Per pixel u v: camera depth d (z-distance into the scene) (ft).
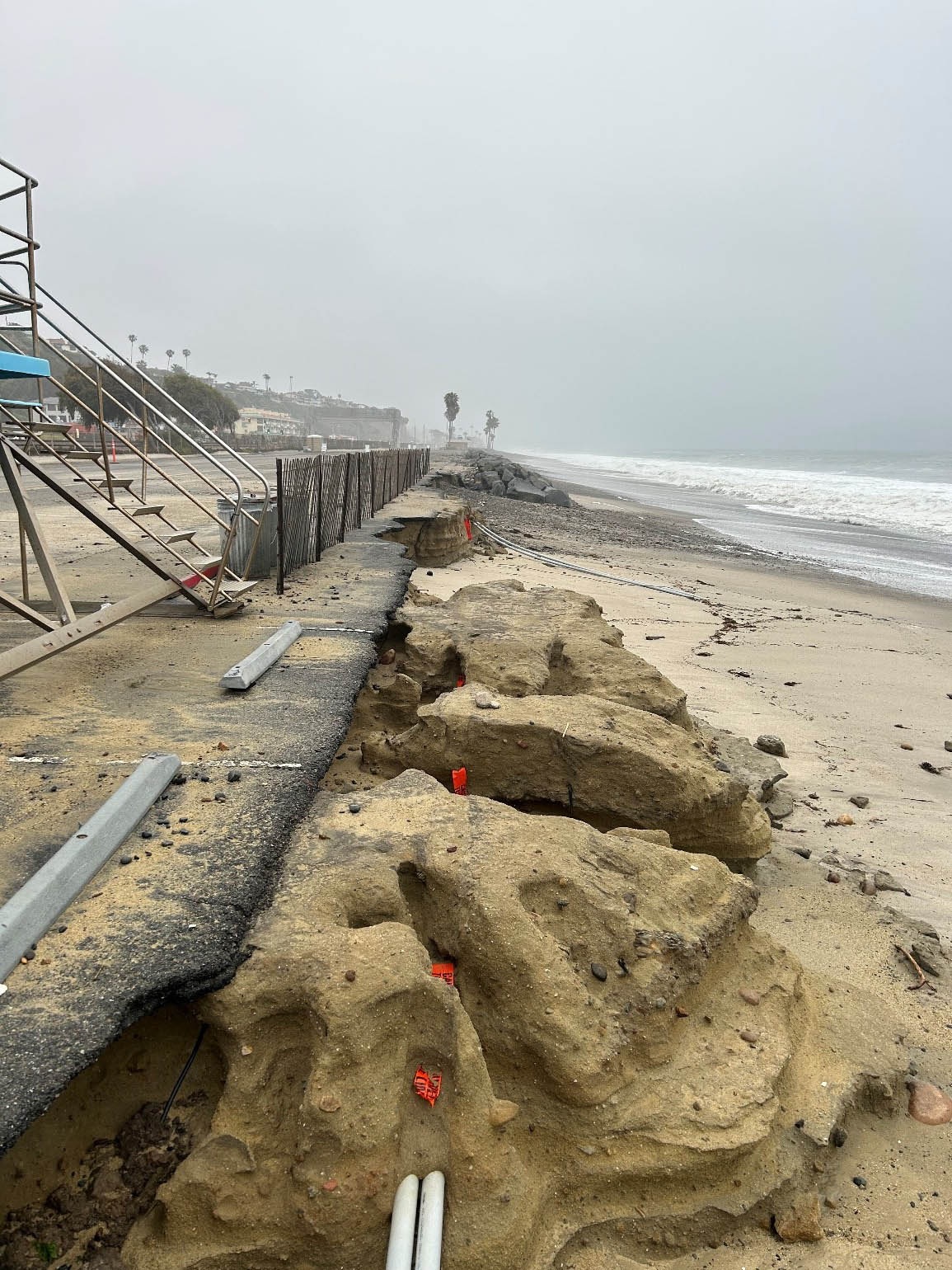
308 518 33.55
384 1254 7.97
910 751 27.14
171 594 22.15
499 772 16.07
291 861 11.19
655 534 92.84
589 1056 9.48
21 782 12.89
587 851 12.03
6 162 17.16
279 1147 8.30
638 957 10.77
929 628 46.96
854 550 87.20
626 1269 8.87
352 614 24.54
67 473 74.74
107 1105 8.81
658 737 16.76
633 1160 9.31
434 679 21.85
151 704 16.57
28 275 18.39
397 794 13.32
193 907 9.70
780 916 16.38
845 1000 13.44
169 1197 7.91
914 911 17.22
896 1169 10.65
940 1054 12.77
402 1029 8.92
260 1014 8.83
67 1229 7.95
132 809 11.49
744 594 55.47
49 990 8.27
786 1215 9.64
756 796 20.67
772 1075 10.48
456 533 56.49
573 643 22.63
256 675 18.20
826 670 36.42
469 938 10.27
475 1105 8.82
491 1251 8.14
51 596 17.62
